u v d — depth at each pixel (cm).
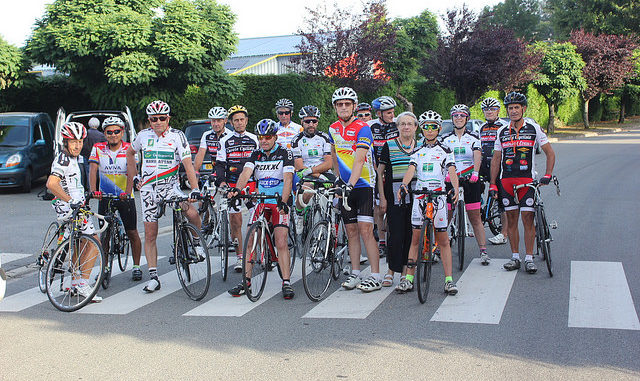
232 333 530
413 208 629
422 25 3167
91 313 602
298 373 437
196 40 1870
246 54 4103
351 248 677
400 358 461
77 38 1784
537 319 543
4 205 1347
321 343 499
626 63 4709
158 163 675
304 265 614
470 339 498
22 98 2019
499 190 752
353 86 2283
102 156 714
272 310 599
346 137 658
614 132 4550
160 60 1853
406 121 657
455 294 634
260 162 650
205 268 639
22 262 831
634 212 1110
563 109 5031
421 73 3142
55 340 523
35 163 1595
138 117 1928
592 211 1128
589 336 496
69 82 2102
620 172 1809
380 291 661
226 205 720
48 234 686
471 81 3125
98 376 441
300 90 2403
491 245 890
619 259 759
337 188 612
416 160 641
